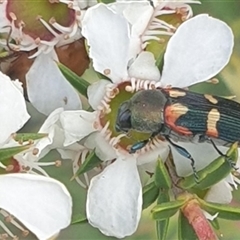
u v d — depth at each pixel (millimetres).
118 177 70
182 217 64
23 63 74
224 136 68
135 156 70
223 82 88
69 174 77
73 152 72
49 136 70
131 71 72
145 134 71
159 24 73
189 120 69
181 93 70
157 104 69
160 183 65
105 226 68
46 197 68
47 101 74
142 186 70
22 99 68
